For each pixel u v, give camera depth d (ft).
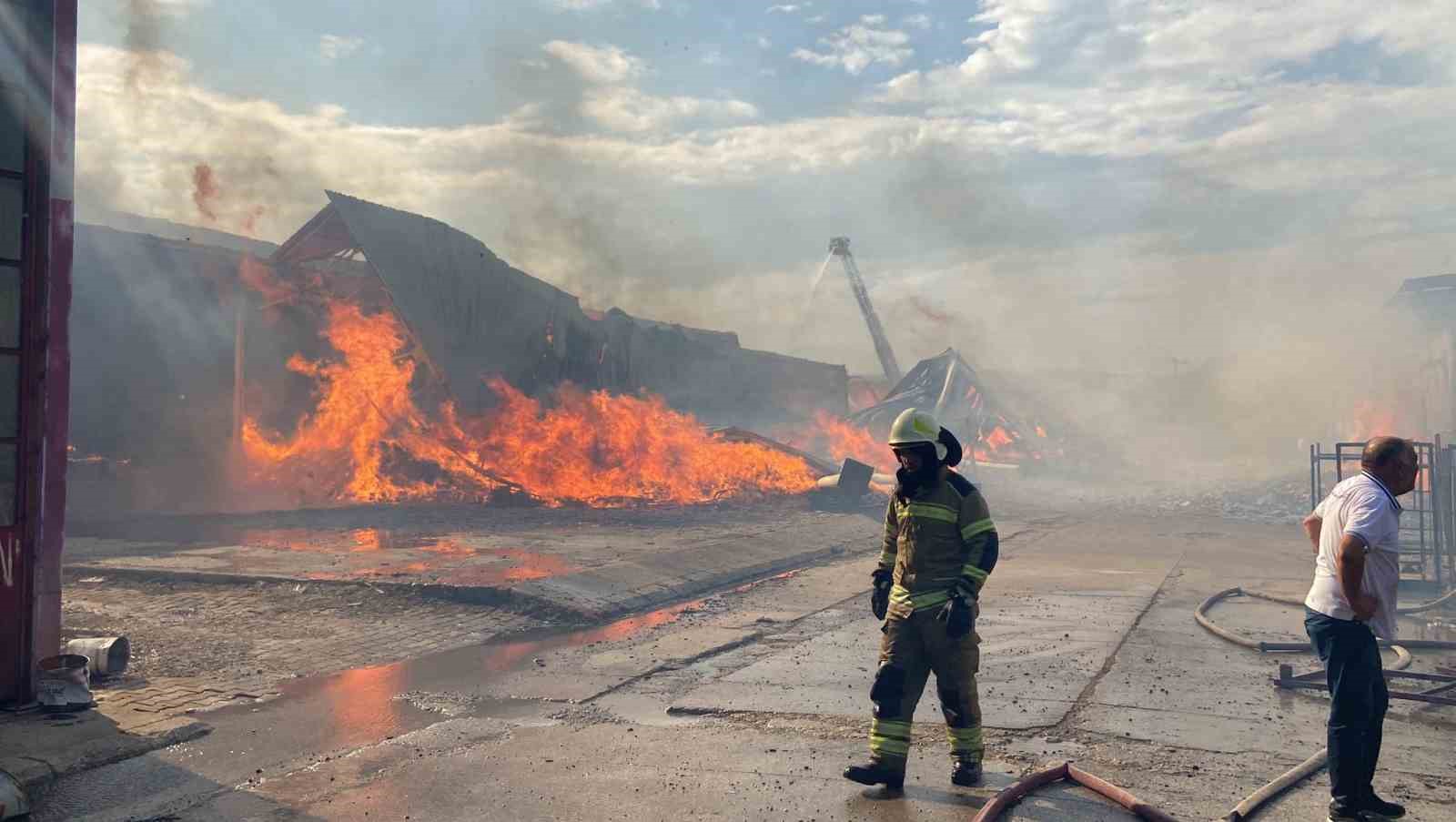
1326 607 17.03
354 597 38.78
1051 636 32.60
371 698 25.57
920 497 18.99
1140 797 18.03
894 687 18.70
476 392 95.71
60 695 23.07
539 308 104.58
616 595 39.29
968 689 18.72
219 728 22.79
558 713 24.16
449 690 26.37
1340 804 16.74
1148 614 36.76
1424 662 29.22
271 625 34.53
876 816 17.24
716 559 48.91
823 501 85.15
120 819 17.38
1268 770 19.52
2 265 23.11
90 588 40.60
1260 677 27.07
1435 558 44.19
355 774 19.62
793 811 17.47
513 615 36.55
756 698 25.08
